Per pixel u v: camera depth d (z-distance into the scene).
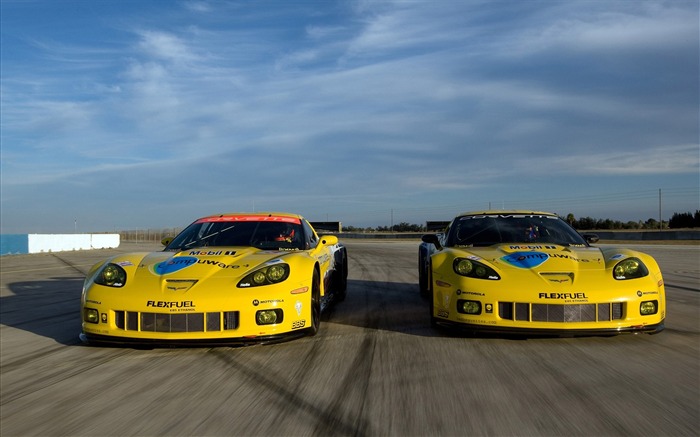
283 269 3.67
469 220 5.14
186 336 3.38
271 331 3.47
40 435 2.19
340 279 6.16
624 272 3.65
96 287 3.61
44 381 2.97
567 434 2.13
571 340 3.81
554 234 4.75
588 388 2.71
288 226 4.84
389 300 6.29
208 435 2.17
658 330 3.62
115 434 2.19
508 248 4.23
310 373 3.07
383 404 2.52
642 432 2.14
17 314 5.60
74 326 4.81
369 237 42.56
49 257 20.05
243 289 3.48
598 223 40.44
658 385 2.74
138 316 3.44
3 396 2.71
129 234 54.09
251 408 2.49
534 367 3.11
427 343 3.84
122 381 2.94
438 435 2.14
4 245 24.64
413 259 13.95
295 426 2.26
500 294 3.61
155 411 2.46
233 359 3.41
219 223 4.94
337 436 2.15
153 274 3.66
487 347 3.65
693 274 8.84
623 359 3.27
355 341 3.94
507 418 2.32
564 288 3.54
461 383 2.83
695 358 3.28
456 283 3.81
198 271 3.65
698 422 2.24
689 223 38.25
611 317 3.51
